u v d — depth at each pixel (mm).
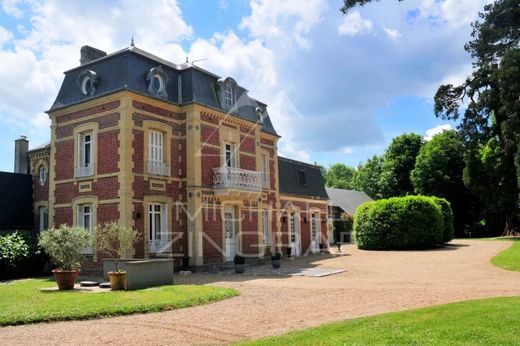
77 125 19453
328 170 88562
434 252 24234
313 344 6340
